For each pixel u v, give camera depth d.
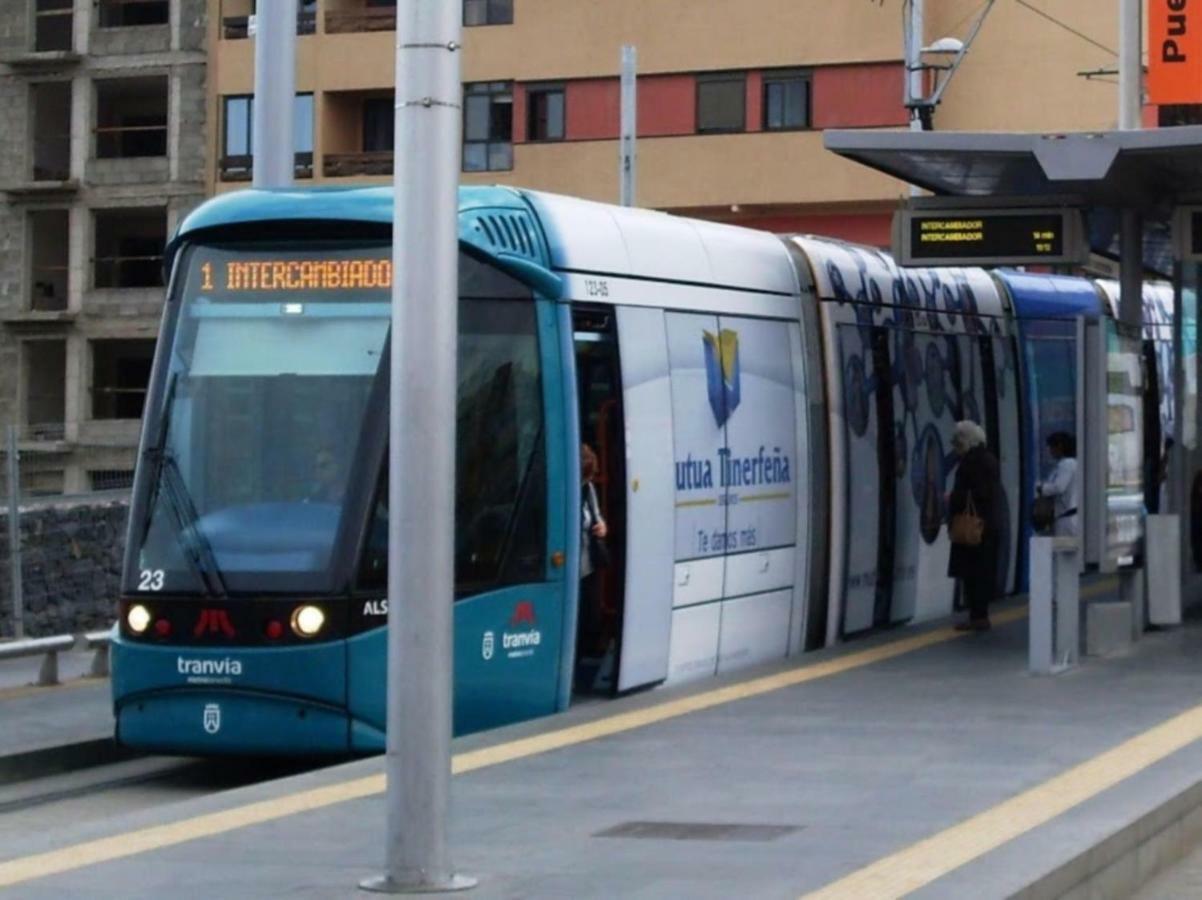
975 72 62.16
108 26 72.88
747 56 64.56
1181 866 14.95
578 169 66.31
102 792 19.30
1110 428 24.62
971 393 30.44
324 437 18.78
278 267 19.27
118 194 72.00
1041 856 12.62
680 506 21.97
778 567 24.34
